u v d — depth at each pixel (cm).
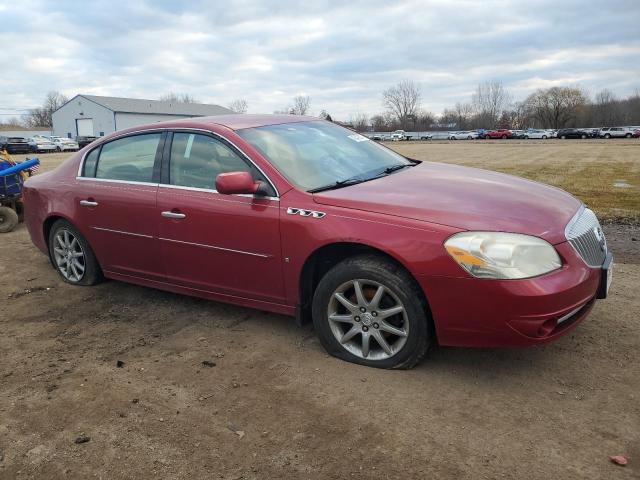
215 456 262
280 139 407
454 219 308
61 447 273
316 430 279
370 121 10625
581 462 247
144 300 478
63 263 530
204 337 397
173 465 257
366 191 350
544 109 9819
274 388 321
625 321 396
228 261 385
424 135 7825
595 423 276
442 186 362
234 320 427
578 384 313
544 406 292
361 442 268
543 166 1967
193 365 354
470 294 296
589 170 1748
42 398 319
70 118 7825
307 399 308
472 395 306
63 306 471
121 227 446
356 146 454
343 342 349
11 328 426
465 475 242
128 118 7619
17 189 837
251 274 377
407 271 316
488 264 291
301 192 354
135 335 405
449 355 353
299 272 352
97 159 478
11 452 271
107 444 274
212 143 400
